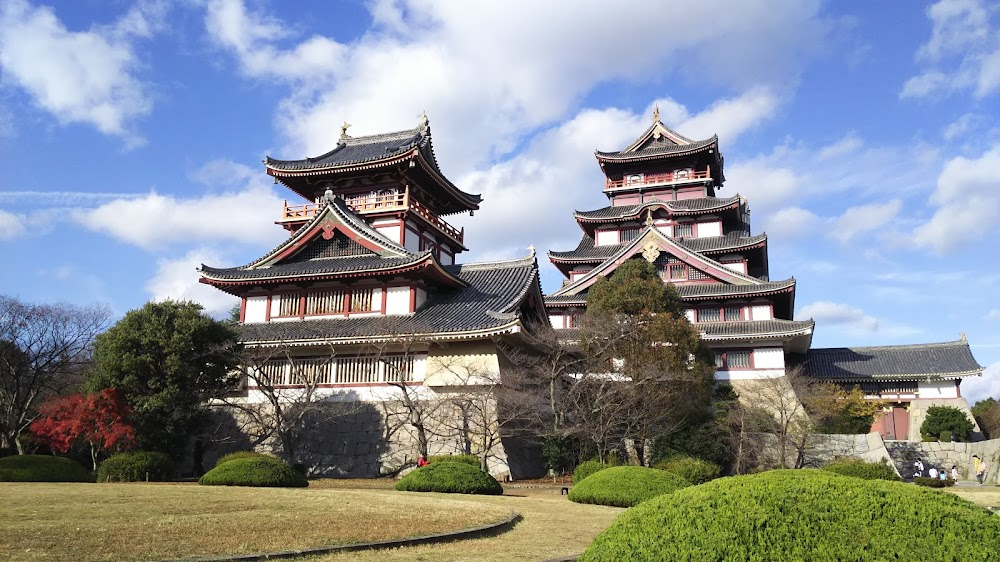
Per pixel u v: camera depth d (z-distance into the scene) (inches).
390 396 1471.5
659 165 2807.6
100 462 1362.0
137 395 1272.1
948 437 1984.5
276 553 490.6
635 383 1416.1
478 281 1732.3
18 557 442.9
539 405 1433.3
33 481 1079.0
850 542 299.6
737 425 1675.7
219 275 1688.0
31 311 1827.0
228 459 1227.9
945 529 294.7
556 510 834.2
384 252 1660.9
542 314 1733.5
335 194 2003.0
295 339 1485.0
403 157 1891.0
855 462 1505.9
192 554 479.5
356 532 588.1
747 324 2111.2
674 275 2269.9
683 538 320.2
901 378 2293.3
